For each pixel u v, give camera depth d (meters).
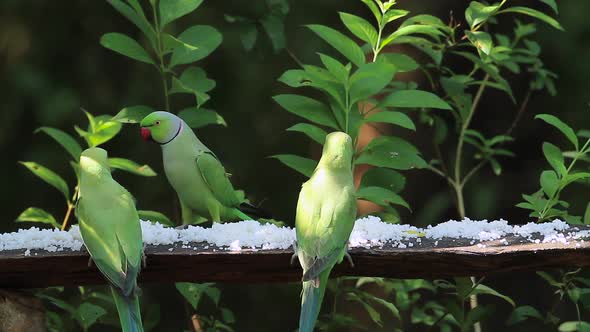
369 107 11.70
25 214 8.73
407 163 8.01
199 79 8.53
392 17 8.05
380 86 7.75
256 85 15.36
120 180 14.96
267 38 10.12
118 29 15.29
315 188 6.17
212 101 15.34
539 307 14.59
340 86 7.94
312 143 15.49
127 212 6.12
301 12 14.89
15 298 6.58
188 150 8.09
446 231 6.73
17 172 15.15
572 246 6.32
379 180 8.37
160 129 8.08
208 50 8.46
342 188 6.16
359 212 11.92
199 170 8.07
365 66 7.65
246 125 15.57
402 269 6.37
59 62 15.16
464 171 14.05
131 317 5.88
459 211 9.72
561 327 8.70
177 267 6.34
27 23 15.16
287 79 7.91
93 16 15.23
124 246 6.00
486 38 8.42
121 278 5.88
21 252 6.39
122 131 15.02
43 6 15.14
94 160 6.31
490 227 6.91
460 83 9.22
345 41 7.92
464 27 12.50
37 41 15.12
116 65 15.23
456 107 10.37
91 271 6.40
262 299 15.27
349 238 6.31
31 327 6.64
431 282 9.62
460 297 8.11
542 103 14.46
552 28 14.33
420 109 10.23
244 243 6.47
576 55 14.39
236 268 6.36
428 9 12.55
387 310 10.77
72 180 15.05
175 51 8.42
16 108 14.94
